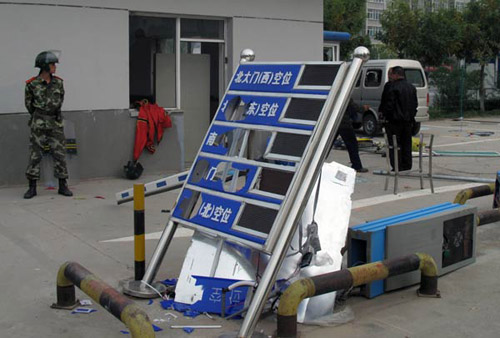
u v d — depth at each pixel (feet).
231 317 15.88
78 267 15.87
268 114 17.21
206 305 16.26
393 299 17.76
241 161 16.94
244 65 18.99
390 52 90.99
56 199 29.35
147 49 36.70
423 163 42.24
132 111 35.22
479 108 88.22
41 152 29.43
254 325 14.32
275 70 17.89
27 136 32.07
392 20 86.43
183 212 17.62
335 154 46.44
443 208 20.44
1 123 31.37
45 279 18.89
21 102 31.96
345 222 17.52
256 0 39.42
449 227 19.67
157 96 37.45
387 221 18.58
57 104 29.27
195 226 16.92
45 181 31.35
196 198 17.76
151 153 36.09
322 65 16.96
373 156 45.24
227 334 14.76
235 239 15.71
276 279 16.26
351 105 37.27
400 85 35.42
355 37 107.34
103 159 34.55
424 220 18.56
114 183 33.53
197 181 17.92
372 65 58.90
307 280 14.64
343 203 17.84
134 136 35.40
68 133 32.58
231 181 17.21
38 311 16.51
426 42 84.23
